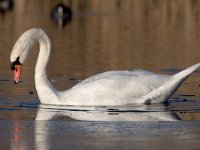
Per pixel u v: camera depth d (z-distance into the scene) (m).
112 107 17.30
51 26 36.66
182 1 45.16
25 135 14.52
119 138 14.29
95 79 17.86
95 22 38.16
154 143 13.88
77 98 17.47
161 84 17.83
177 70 22.91
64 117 16.16
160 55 26.20
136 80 17.78
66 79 21.02
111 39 31.31
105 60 24.98
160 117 16.16
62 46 29.02
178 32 33.56
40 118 16.05
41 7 46.00
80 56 25.95
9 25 36.34
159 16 40.12
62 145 13.75
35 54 26.69
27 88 19.61
